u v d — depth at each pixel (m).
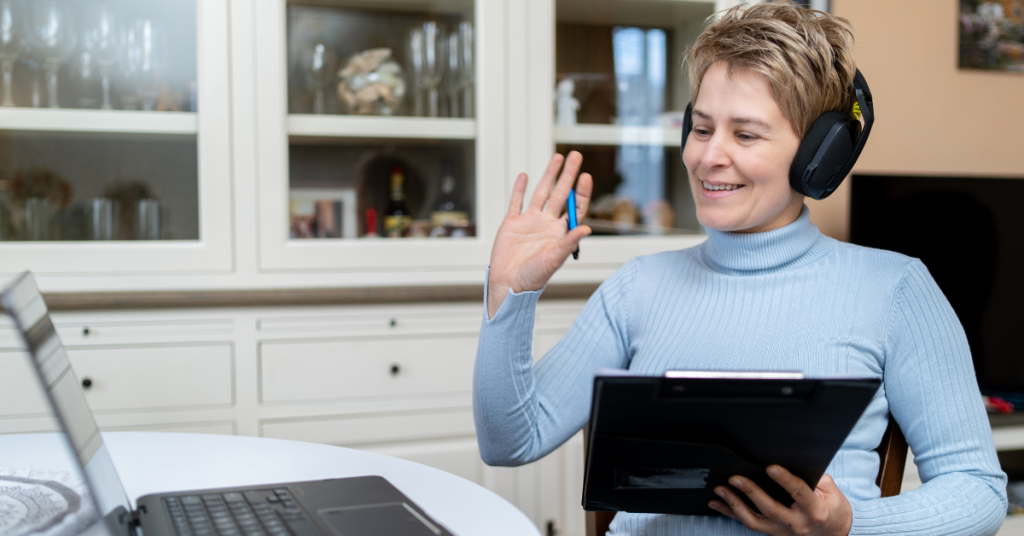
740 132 0.79
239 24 1.60
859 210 1.95
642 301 0.91
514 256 0.80
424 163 1.76
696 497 0.65
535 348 1.76
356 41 1.72
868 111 0.81
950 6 2.10
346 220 1.72
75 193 1.56
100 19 1.56
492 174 1.76
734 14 0.85
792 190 0.82
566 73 1.83
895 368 0.79
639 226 1.89
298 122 1.66
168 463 0.82
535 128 1.79
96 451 0.62
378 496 0.69
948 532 0.71
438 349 1.70
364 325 1.66
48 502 0.66
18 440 0.90
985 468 0.75
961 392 0.77
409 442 1.69
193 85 1.60
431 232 1.77
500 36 1.76
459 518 0.67
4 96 1.52
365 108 1.72
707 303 0.86
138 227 1.58
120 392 1.53
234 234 1.61
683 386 0.53
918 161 2.11
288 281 1.64
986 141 2.15
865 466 0.78
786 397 0.54
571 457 1.76
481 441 0.85
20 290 0.59
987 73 2.14
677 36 1.92
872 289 0.81
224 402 1.59
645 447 0.59
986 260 2.00
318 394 1.63
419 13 1.75
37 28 1.53
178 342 1.56
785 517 0.62
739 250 0.85
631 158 1.89
